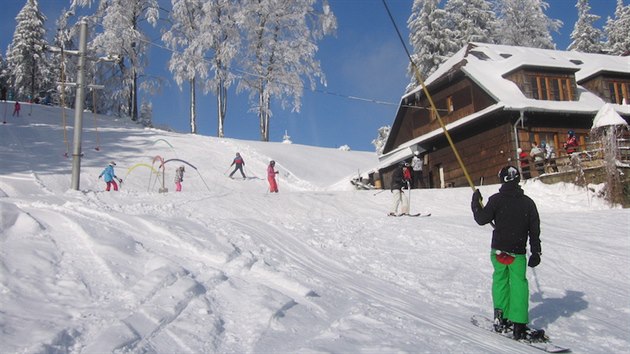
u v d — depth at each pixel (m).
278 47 43.59
